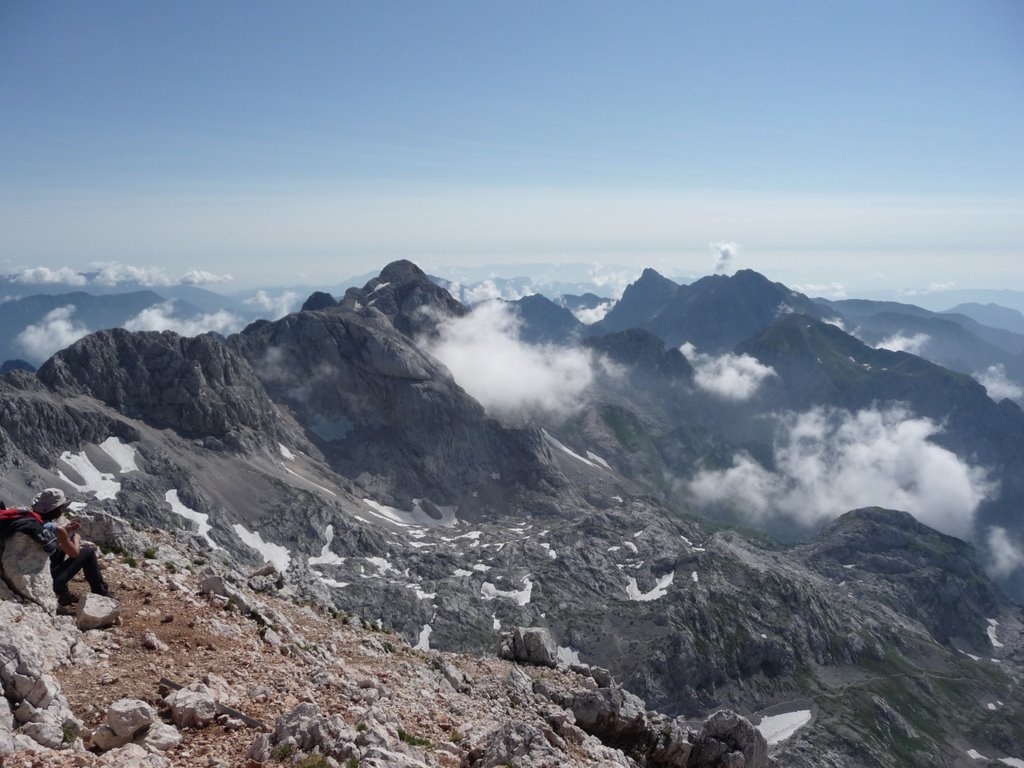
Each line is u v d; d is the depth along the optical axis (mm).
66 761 16781
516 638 52656
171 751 18812
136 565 32344
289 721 20641
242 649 27203
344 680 28219
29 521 24234
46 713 18625
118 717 19094
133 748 18000
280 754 19250
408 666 36750
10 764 16188
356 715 24578
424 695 32250
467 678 40750
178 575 33000
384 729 23266
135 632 25594
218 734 20328
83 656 22766
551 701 41719
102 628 25172
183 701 20938
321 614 42781
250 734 20625
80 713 19891
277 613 35031
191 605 29609
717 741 40750
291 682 25453
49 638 22516
